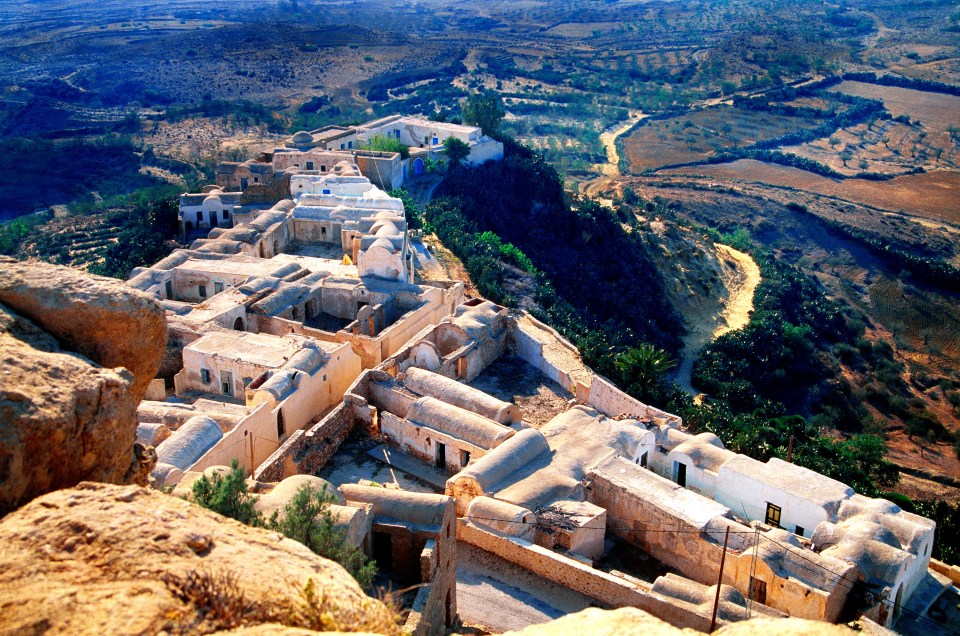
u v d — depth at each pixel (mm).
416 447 48719
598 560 42094
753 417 79812
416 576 33844
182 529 19125
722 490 46281
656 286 131750
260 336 57594
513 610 36625
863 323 148000
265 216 88812
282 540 20625
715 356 109000
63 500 19203
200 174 180625
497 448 44438
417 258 98188
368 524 33375
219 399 54219
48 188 183625
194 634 16375
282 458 43750
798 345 120062
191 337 58375
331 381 55906
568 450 46500
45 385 21156
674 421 53938
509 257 111625
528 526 39906
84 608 16125
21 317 24016
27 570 16953
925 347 142875
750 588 38250
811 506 42562
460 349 59344
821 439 80562
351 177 101000
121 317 25062
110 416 22344
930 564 42125
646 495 42781
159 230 103562
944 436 108062
